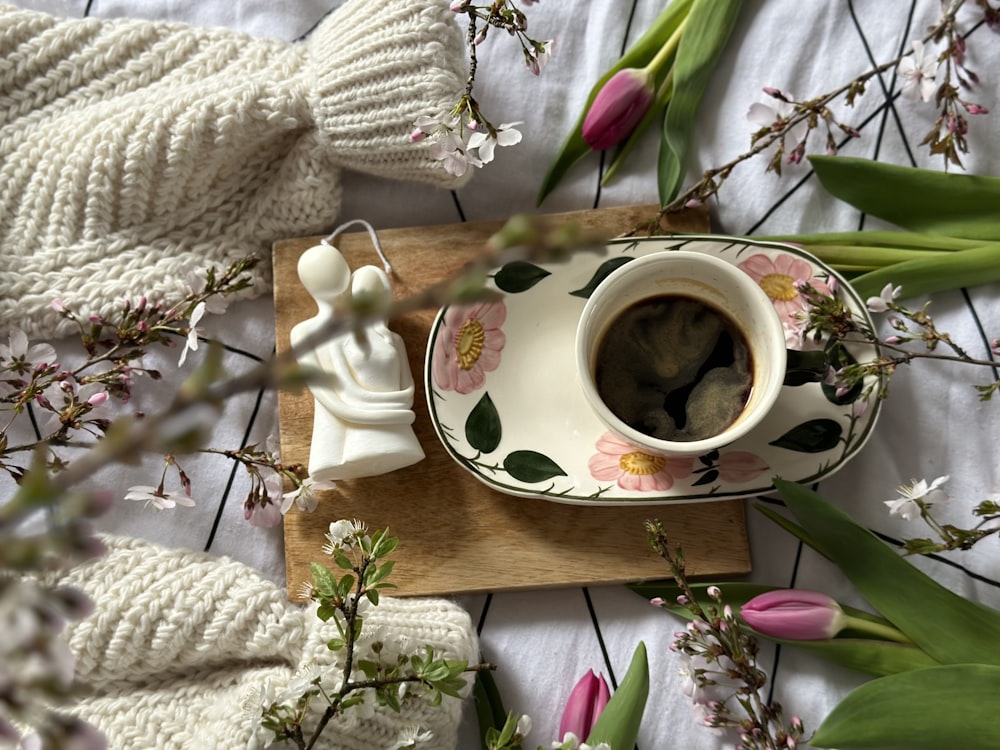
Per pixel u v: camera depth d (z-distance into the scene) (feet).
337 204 1.49
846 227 1.49
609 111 1.42
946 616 1.32
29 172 1.42
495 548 1.40
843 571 1.36
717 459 1.35
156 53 1.45
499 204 1.53
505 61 1.51
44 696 0.54
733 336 1.32
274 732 1.16
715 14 1.45
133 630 1.29
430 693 1.27
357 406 1.32
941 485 1.42
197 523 1.45
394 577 1.40
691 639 1.28
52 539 0.49
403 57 1.35
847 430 1.34
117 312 1.45
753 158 1.49
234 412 1.47
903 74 1.38
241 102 1.39
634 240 1.37
